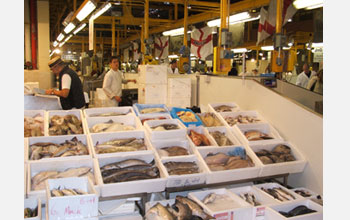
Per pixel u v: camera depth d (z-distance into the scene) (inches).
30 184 98.1
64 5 561.6
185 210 95.9
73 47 1122.7
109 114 148.6
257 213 101.7
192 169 115.6
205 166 115.6
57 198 82.9
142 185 104.3
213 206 103.4
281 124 145.7
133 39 655.1
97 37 858.1
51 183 93.6
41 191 94.9
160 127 133.4
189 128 139.1
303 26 373.7
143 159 117.4
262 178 124.5
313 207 106.1
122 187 102.0
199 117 153.7
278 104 147.3
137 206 113.7
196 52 360.5
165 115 151.4
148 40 309.1
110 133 126.7
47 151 114.0
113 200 106.7
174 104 233.8
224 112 158.2
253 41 470.0
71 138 122.6
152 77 230.2
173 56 578.9
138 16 578.6
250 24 474.9
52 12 690.8
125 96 290.8
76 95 170.7
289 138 140.7
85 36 865.5
